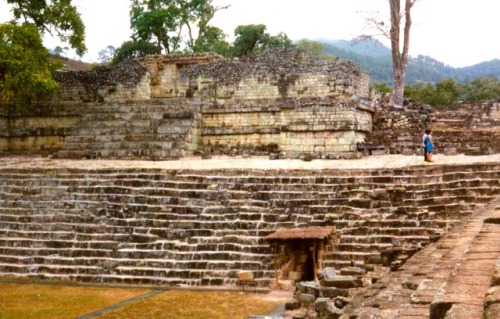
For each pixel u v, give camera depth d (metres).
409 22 40.25
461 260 9.27
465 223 15.73
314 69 32.84
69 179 26.62
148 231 22.45
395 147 30.56
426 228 19.77
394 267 14.06
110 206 24.33
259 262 20.08
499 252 9.69
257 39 58.75
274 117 33.22
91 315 15.78
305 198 23.06
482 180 21.45
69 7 37.44
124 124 34.38
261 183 24.44
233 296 18.08
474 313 6.03
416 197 21.83
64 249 22.25
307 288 13.96
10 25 33.50
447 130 32.72
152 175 26.08
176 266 20.62
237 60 35.12
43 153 36.84
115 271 20.84
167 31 55.22
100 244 22.27
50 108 37.22
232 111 33.94
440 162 24.88
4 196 26.22
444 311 6.52
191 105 34.62
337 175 24.36
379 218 21.00
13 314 15.98
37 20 37.50
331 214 21.73
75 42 37.91
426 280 8.95
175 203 23.98
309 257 19.78
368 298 10.20
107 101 37.00
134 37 55.12
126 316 15.59
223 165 27.94
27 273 21.45
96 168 27.44
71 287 19.78
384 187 22.92
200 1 55.91
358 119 31.80
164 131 33.22
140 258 21.41
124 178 26.44
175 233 22.05
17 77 32.56
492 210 17.50
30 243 22.88
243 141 33.84
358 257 19.27
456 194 21.31
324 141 31.14
